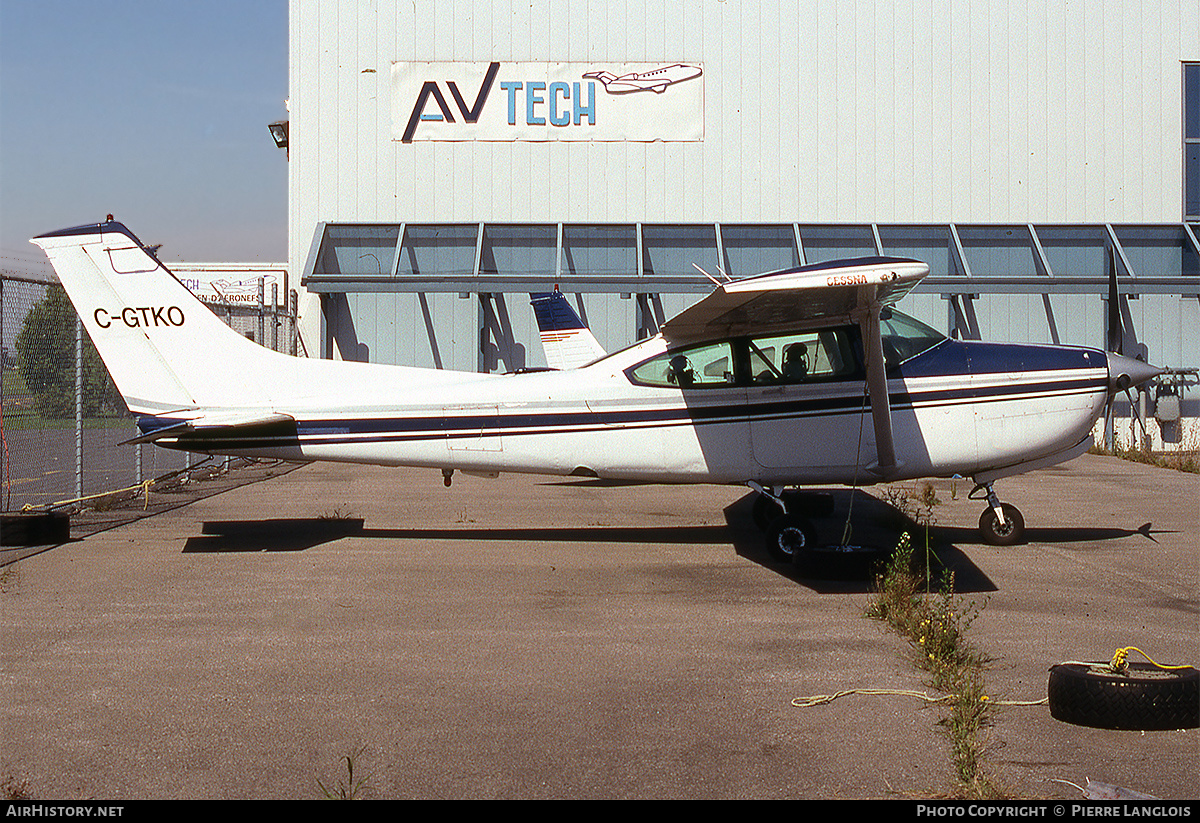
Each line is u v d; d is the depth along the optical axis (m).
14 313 9.39
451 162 20.72
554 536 8.62
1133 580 6.65
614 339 19.48
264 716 3.99
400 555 7.63
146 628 5.36
